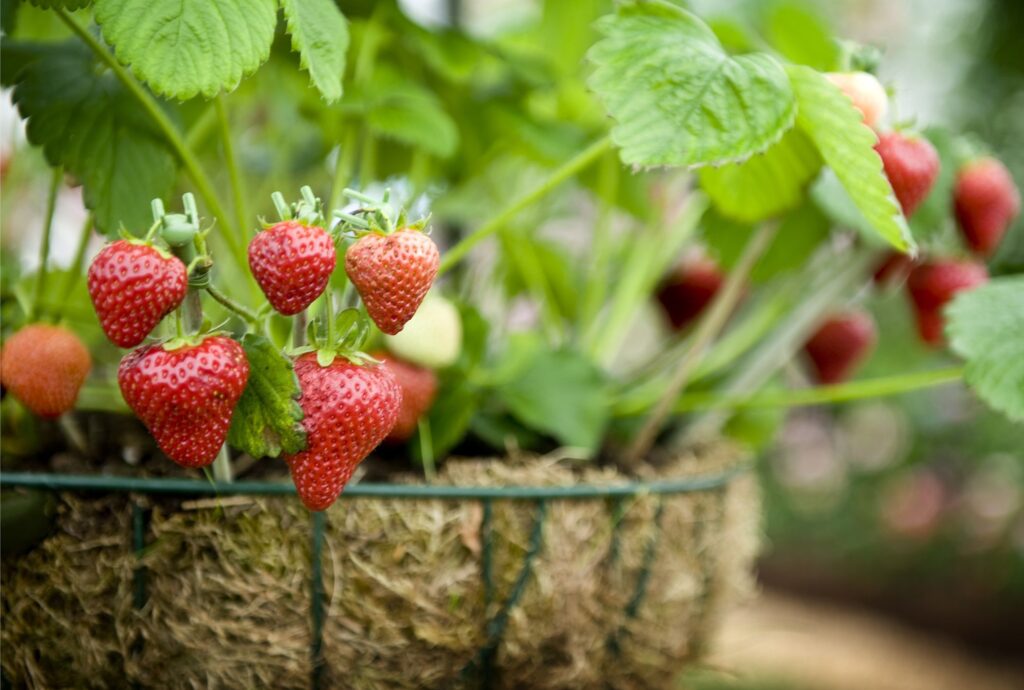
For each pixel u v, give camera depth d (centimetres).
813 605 218
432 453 62
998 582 201
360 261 50
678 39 53
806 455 218
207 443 50
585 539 58
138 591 54
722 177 61
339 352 51
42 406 57
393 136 63
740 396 70
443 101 74
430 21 70
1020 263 86
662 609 61
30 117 58
